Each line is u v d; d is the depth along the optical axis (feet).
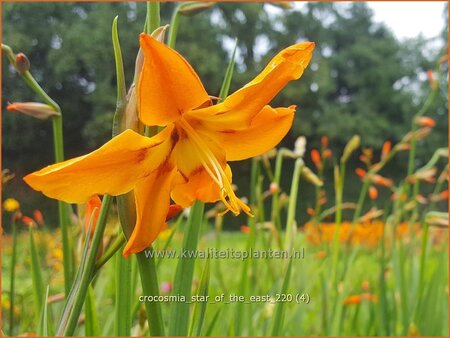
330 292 1.31
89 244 0.52
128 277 0.70
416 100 11.21
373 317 1.36
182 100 0.47
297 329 1.29
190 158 0.50
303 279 1.38
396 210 1.50
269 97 0.50
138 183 0.47
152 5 0.51
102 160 0.44
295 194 1.07
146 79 0.45
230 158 0.54
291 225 1.06
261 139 0.54
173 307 0.69
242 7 10.56
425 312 1.24
